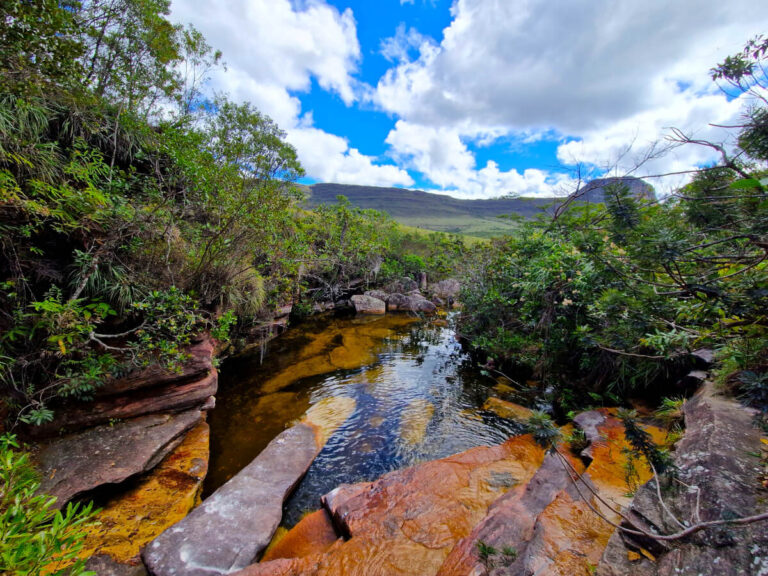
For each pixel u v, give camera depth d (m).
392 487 5.16
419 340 14.77
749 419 3.95
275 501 5.12
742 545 2.14
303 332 15.26
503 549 3.30
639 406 6.71
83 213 5.15
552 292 7.52
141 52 7.34
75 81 5.33
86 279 5.09
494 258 12.89
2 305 4.63
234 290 8.36
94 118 6.62
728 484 2.78
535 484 4.68
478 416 8.04
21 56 4.18
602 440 5.45
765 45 1.93
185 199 7.39
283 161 9.84
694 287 2.36
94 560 3.96
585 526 3.46
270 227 8.49
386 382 10.10
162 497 5.09
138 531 4.48
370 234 20.47
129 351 5.87
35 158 5.12
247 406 8.34
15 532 1.85
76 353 5.21
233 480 5.48
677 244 2.33
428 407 8.52
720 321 2.46
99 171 5.66
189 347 6.93
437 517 4.47
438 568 3.67
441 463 5.75
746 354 2.72
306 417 7.92
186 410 6.64
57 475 4.66
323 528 4.75
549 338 8.10
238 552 4.16
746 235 2.11
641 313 2.78
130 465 5.15
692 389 5.90
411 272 28.14
